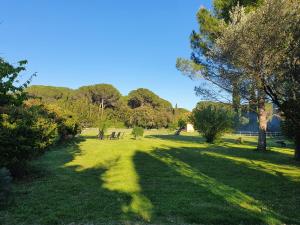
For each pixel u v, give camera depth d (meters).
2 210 7.72
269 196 9.88
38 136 11.62
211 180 12.18
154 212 7.81
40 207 8.03
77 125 30.22
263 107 25.03
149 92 94.44
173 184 11.21
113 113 80.31
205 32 25.55
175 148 25.95
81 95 83.94
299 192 10.44
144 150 23.52
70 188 10.25
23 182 11.05
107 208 8.08
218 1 24.58
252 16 10.45
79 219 7.20
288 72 10.24
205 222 7.22
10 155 10.65
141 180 11.88
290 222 7.41
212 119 33.50
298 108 10.64
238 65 10.78
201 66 26.12
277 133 56.25
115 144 28.09
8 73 10.81
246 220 7.42
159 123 83.25
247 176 13.34
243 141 38.47
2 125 10.52
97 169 14.45
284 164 17.64
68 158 18.05
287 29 10.09
